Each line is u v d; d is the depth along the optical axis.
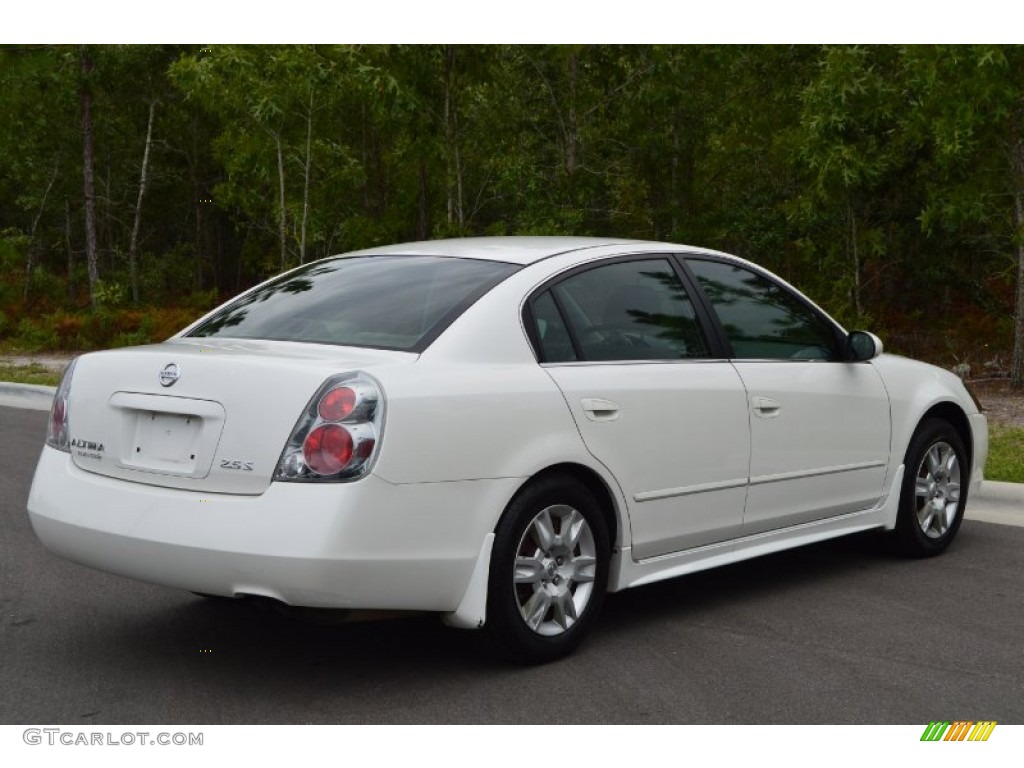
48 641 4.72
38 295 29.77
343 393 3.87
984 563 6.23
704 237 21.59
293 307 4.77
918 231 19.22
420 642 4.73
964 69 13.98
